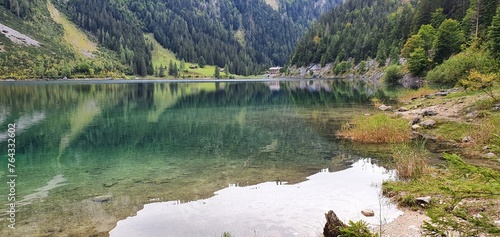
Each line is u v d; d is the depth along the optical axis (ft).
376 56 399.44
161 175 45.19
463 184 18.45
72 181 42.88
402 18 390.63
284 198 35.29
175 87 303.89
